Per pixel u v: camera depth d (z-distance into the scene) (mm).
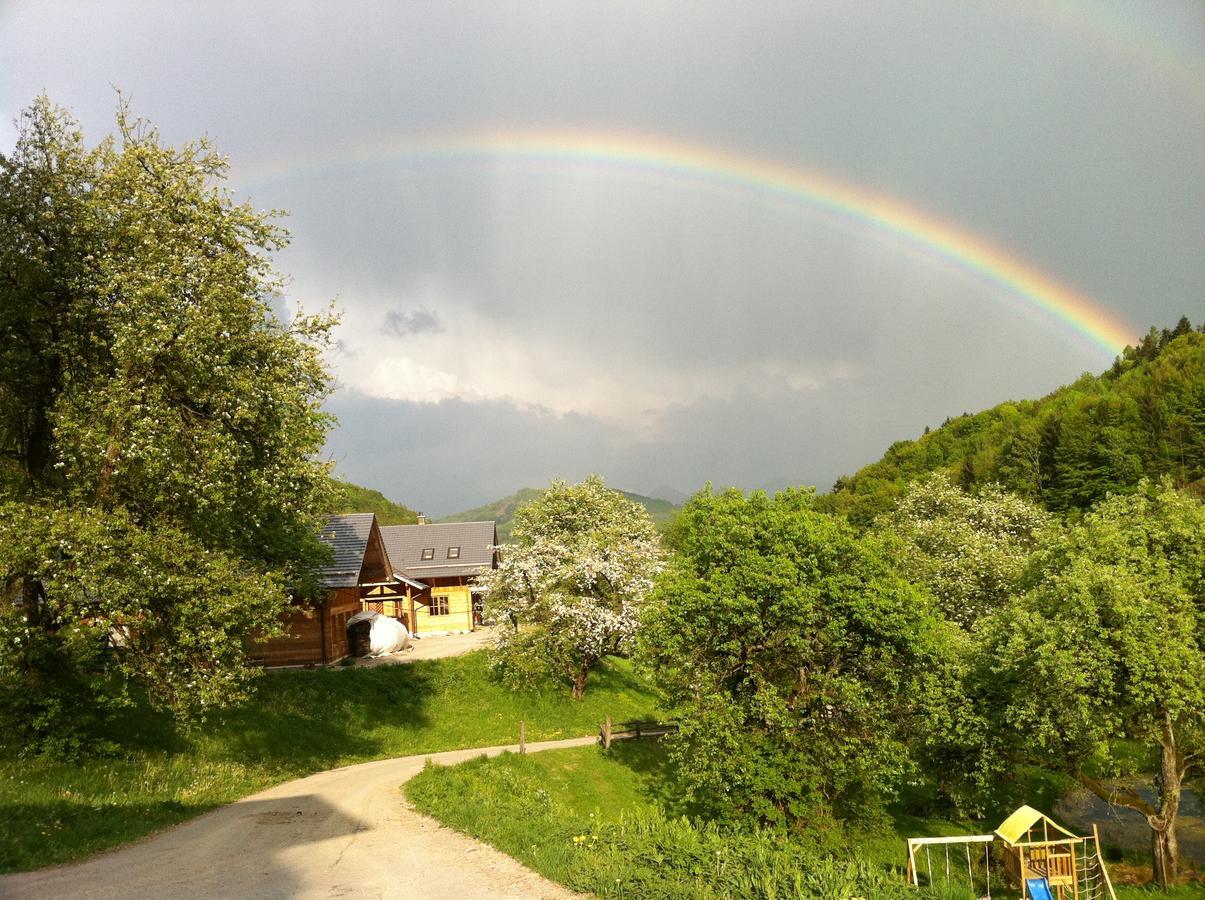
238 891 9773
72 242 18219
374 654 41312
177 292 17797
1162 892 20328
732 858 10727
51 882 10289
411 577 59312
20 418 19109
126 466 17141
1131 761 24672
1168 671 19422
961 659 24453
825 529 21969
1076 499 88000
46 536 15422
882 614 20641
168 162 19547
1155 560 22391
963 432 156750
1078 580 20953
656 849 11023
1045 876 16922
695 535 24219
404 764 24828
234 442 18078
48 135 18719
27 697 17312
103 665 20469
